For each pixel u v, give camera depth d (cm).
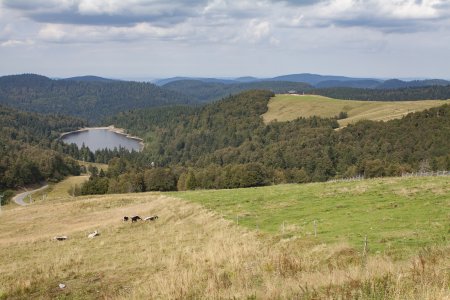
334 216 2831
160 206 4872
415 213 2536
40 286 2061
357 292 1090
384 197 3241
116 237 3594
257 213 3425
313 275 1334
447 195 2991
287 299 1161
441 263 1284
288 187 4878
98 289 1922
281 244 2231
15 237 4500
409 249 1720
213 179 11869
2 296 1927
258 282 1475
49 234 4331
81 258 2703
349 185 4225
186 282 1577
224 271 1750
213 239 2791
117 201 5953
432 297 955
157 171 11950
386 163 11975
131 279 2019
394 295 1005
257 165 11731
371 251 1789
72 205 6006
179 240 2997
